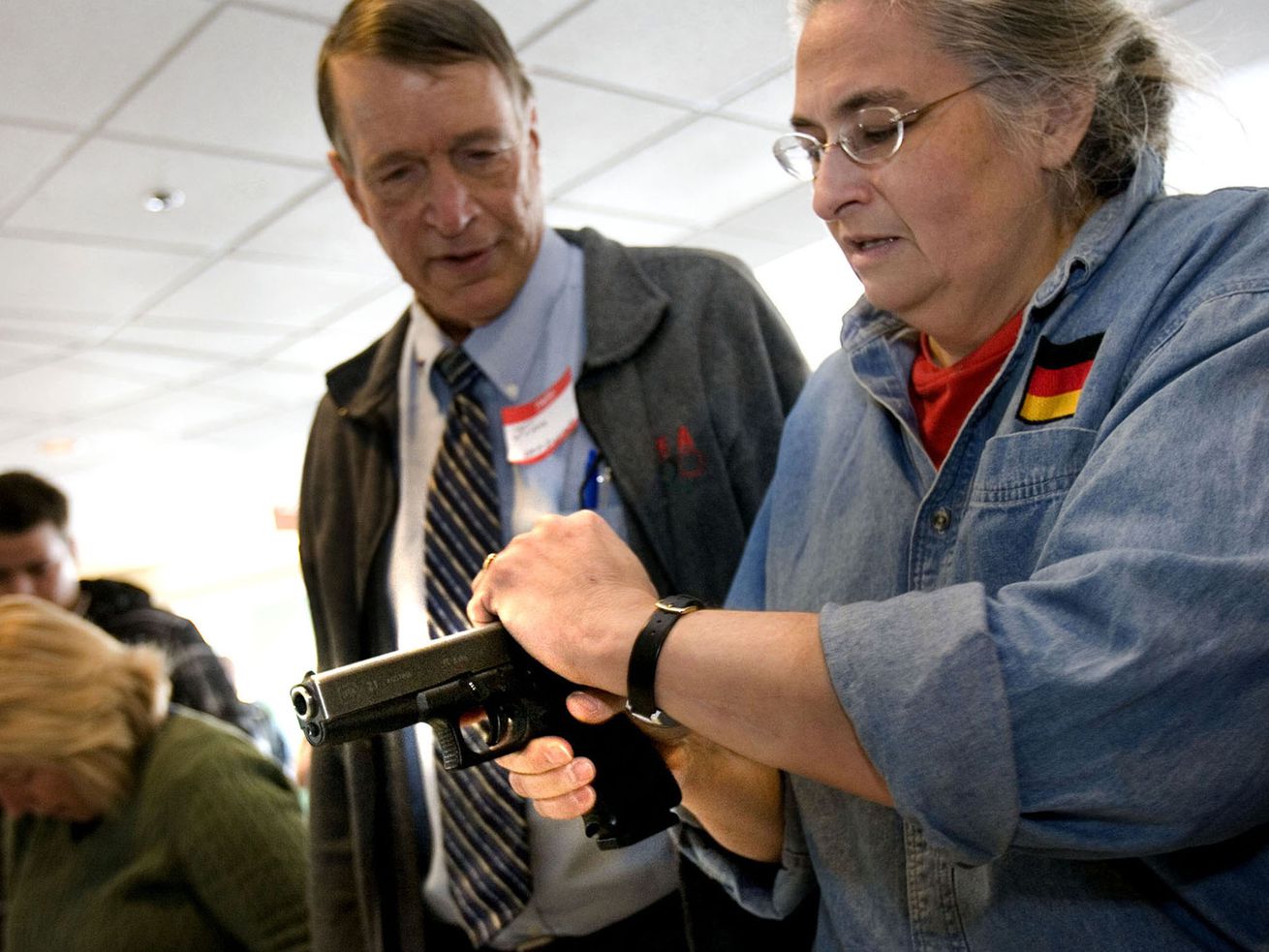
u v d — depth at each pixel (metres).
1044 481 0.75
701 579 1.22
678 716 0.74
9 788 1.52
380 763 1.28
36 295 4.53
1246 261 0.70
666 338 1.29
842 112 0.80
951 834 0.65
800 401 1.11
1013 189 0.79
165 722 1.61
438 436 1.33
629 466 1.23
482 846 1.20
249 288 4.70
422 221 1.22
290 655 10.32
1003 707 0.62
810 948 1.03
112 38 2.78
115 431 6.98
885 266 0.82
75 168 3.48
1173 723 0.61
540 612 0.81
